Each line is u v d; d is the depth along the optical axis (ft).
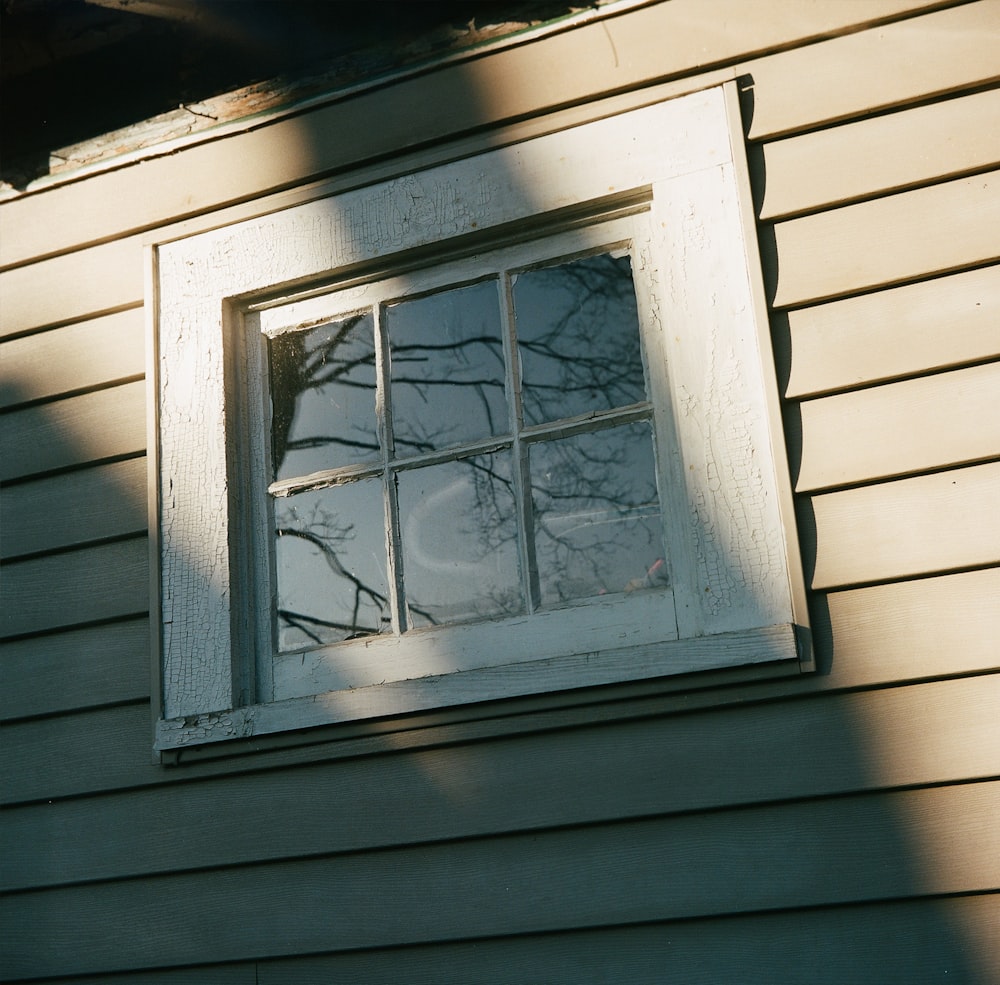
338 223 8.51
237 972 7.37
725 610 6.98
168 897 7.62
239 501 8.37
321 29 8.98
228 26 9.27
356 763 7.47
